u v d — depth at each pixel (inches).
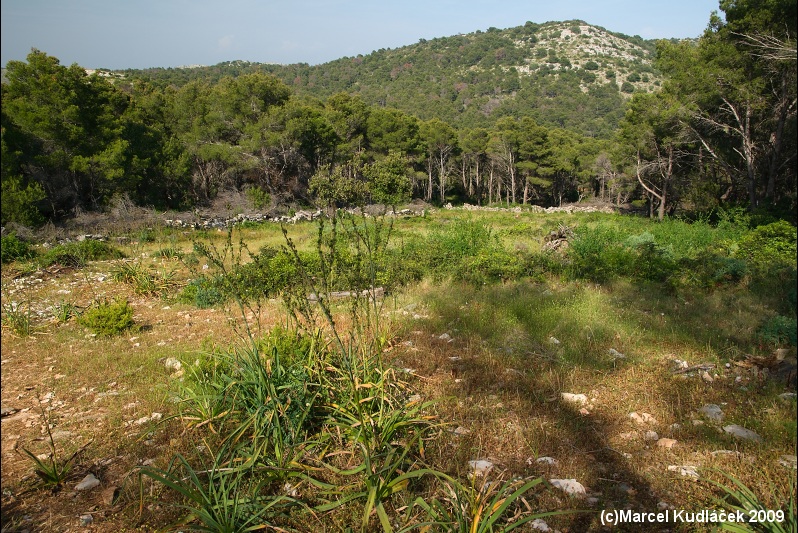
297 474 140.6
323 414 170.4
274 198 1290.6
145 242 745.6
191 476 131.6
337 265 267.7
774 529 111.5
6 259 553.9
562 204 2326.5
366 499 133.8
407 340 264.4
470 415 180.9
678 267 398.6
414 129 1975.9
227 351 206.7
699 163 1111.6
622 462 152.9
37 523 132.4
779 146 737.0
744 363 216.2
